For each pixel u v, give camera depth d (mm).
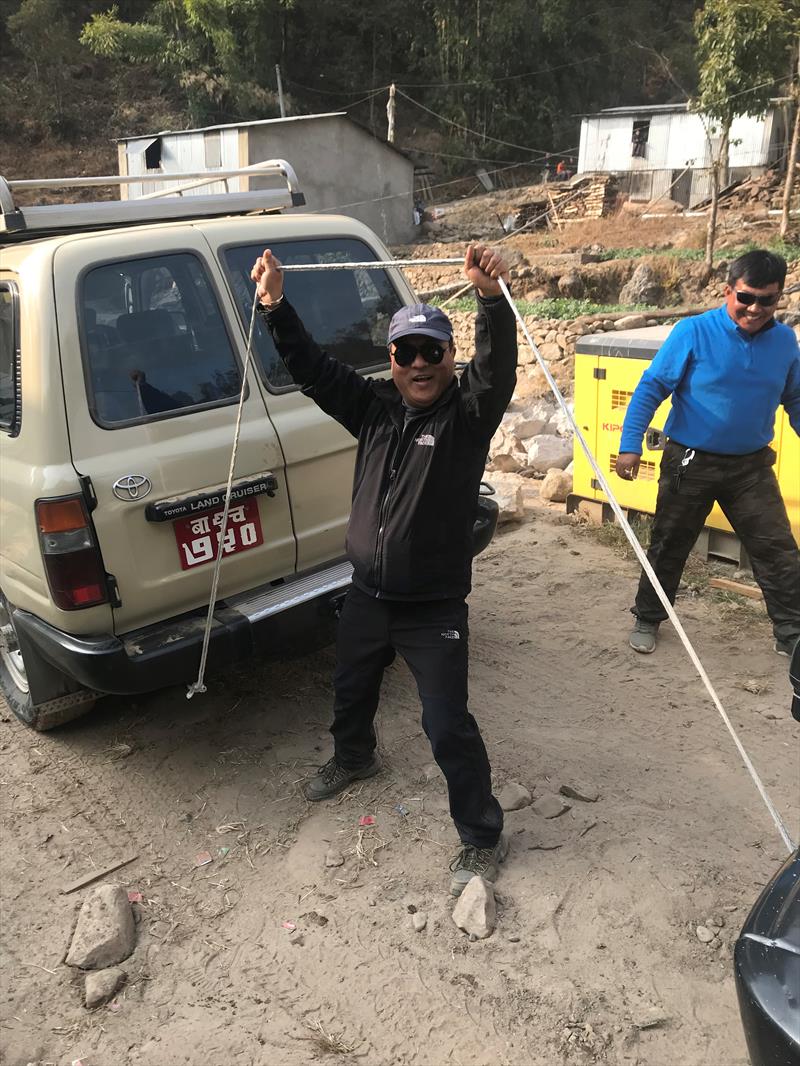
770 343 3840
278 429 3611
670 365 4000
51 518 3090
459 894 2881
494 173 47469
